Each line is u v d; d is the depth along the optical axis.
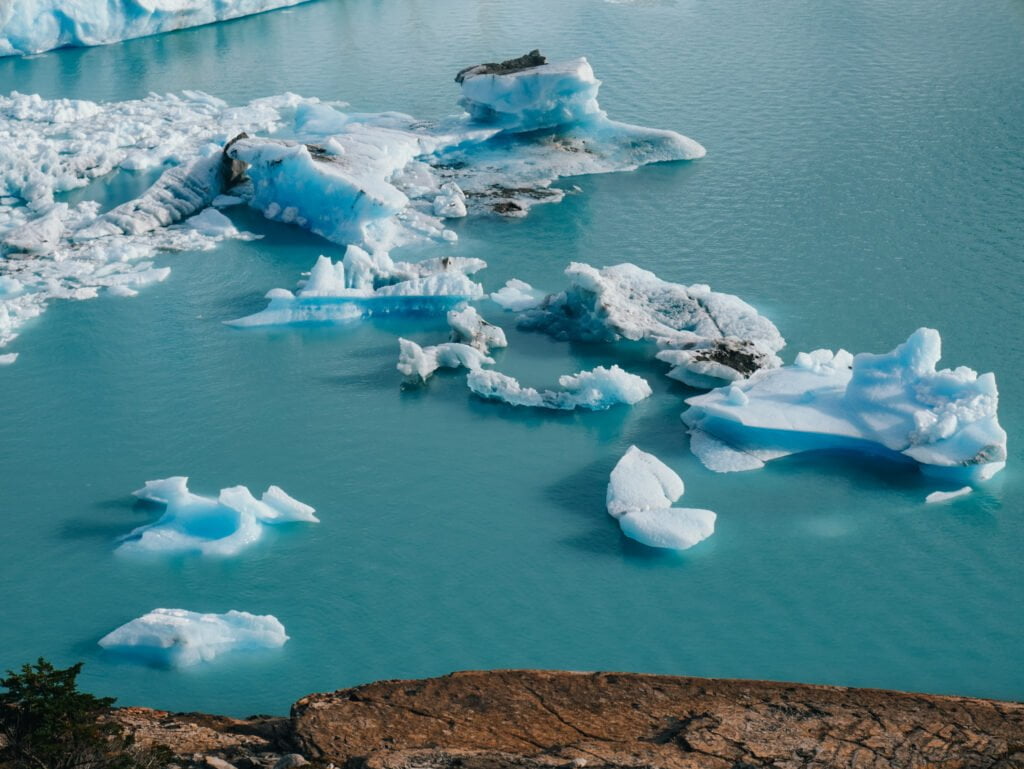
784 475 28.86
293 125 51.16
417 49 61.91
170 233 42.22
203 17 66.25
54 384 33.28
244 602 24.88
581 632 23.95
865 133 49.66
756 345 33.69
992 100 52.62
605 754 18.08
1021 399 31.56
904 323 35.50
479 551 26.39
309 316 36.72
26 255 40.25
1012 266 38.50
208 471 29.34
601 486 28.69
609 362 34.25
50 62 60.50
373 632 23.98
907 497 27.94
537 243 41.41
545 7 68.94
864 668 22.94
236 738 19.30
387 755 18.00
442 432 31.05
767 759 17.98
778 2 68.44
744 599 24.84
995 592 24.98
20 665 23.05
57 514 27.75
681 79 56.75
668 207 43.84
